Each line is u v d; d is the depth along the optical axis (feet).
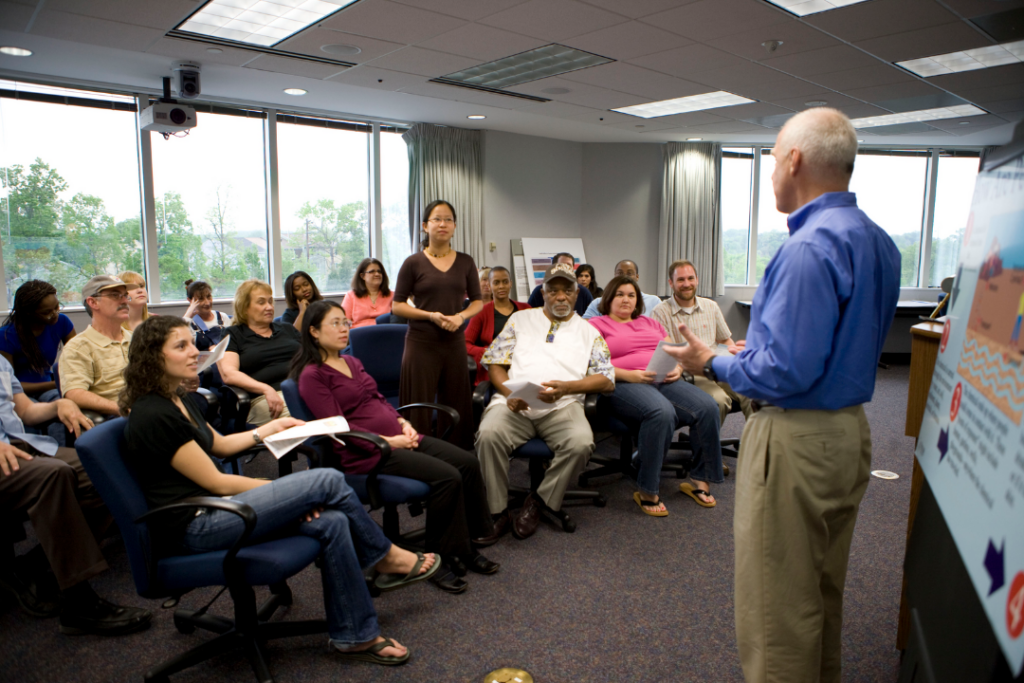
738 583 4.59
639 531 9.00
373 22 12.17
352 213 22.21
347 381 7.70
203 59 14.61
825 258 3.98
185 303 18.75
